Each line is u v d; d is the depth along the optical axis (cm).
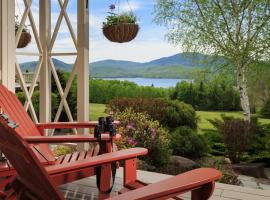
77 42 450
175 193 162
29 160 144
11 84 395
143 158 547
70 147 481
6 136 144
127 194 156
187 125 672
